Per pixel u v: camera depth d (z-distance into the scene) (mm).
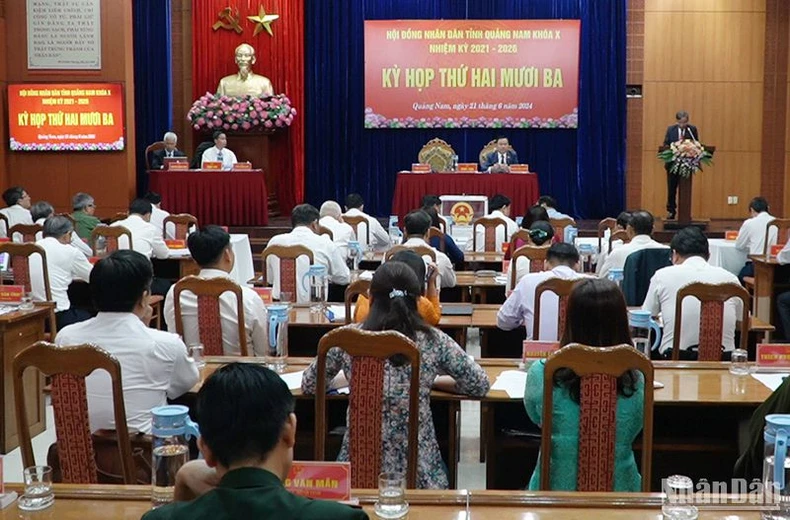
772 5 14633
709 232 12641
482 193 12719
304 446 4250
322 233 7734
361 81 14469
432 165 13625
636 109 14820
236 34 14148
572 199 14562
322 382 3146
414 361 3072
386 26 14297
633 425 2977
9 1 12812
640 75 14750
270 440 1812
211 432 1806
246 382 1830
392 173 14641
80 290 7105
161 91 14320
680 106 14789
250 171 12211
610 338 3078
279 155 14422
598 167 14469
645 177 14898
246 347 4547
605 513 2457
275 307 4309
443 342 3346
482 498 2518
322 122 14500
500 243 9398
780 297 7840
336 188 14617
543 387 2934
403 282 3346
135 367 3324
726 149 14828
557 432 2996
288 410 1857
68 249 6883
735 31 14664
